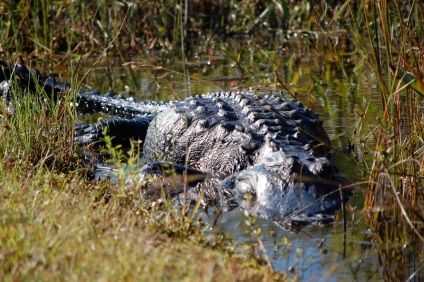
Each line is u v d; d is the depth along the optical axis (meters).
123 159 20.59
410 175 13.62
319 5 33.09
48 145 18.11
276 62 31.92
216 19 39.75
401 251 12.61
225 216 14.97
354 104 24.00
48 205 12.55
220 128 19.50
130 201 14.57
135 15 36.09
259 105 19.16
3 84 26.61
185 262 10.23
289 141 18.16
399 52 13.52
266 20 38.50
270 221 14.55
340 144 20.02
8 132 17.53
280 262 12.12
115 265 9.77
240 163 18.38
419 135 15.84
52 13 34.84
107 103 26.70
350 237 13.39
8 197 12.77
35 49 34.28
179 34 36.66
